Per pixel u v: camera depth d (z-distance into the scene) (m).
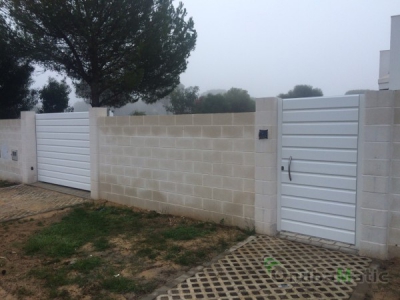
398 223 4.39
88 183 9.40
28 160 11.08
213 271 4.34
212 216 6.33
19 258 5.09
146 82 15.33
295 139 5.35
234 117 5.88
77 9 12.56
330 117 4.98
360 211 4.79
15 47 13.70
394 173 4.38
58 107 20.91
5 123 12.05
